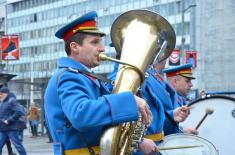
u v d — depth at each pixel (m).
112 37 4.10
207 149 4.51
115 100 3.17
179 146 4.48
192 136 4.62
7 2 79.44
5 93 11.38
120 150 3.23
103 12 58.84
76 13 63.88
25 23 75.50
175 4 50.81
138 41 3.64
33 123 24.81
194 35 34.59
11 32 77.88
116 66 4.52
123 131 3.26
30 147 17.36
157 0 53.00
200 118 6.46
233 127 6.25
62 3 67.12
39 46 72.56
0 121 11.40
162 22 3.96
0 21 80.88
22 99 63.56
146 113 3.26
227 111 6.32
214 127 6.37
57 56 69.31
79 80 3.42
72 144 3.39
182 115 5.00
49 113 3.44
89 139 3.38
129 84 3.27
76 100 3.21
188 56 27.30
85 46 3.56
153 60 3.78
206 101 6.45
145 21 3.95
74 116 3.17
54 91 3.41
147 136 4.55
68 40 3.62
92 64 3.60
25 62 74.12
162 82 5.30
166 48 4.18
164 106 5.07
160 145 4.60
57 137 3.45
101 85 3.64
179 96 6.75
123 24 4.01
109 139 3.14
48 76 69.62
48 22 71.00
